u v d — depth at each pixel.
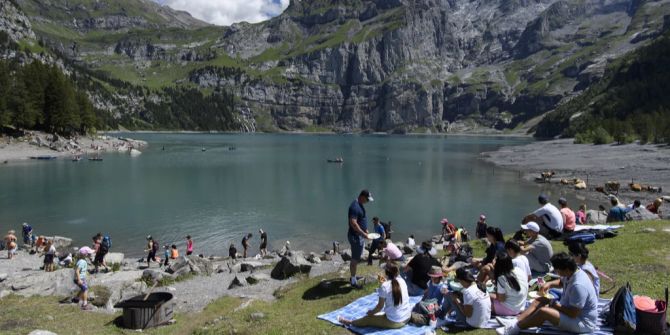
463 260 21.50
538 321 12.07
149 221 55.81
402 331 13.41
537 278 15.85
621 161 105.94
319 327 14.36
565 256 11.98
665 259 18.45
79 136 171.38
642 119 164.00
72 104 162.00
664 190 69.62
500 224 55.06
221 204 67.38
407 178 97.44
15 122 142.62
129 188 80.19
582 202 65.50
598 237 22.91
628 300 11.90
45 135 150.00
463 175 101.44
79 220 55.66
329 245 46.62
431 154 170.25
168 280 27.69
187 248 42.31
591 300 11.77
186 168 112.12
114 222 55.03
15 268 34.41
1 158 120.12
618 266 18.02
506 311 13.62
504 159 138.12
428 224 55.09
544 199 23.73
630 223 25.84
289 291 20.72
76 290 24.61
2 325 18.97
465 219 57.56
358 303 16.19
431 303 14.23
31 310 21.31
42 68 166.50
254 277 25.78
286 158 148.00
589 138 177.38
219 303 21.61
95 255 34.75
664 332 11.41
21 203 65.12
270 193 77.88
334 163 132.12
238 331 15.06
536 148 174.12
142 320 18.23
